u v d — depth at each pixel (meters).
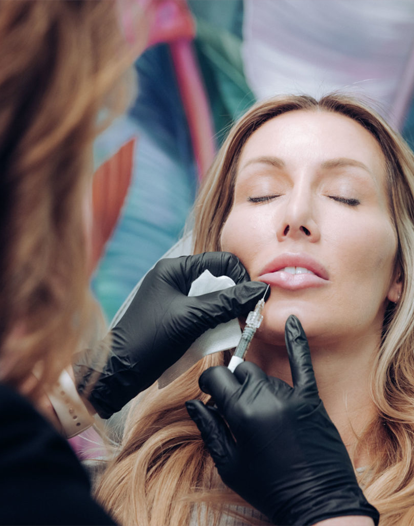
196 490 1.08
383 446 1.10
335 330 1.04
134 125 2.40
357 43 2.41
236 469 0.88
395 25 2.38
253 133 1.28
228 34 2.44
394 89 2.39
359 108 1.23
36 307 0.52
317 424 0.89
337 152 1.14
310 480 0.84
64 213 0.52
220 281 1.11
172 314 1.08
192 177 2.46
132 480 1.09
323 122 1.20
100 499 1.13
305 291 1.03
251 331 1.01
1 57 0.47
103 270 2.36
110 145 2.37
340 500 0.82
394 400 1.16
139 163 2.41
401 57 2.39
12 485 0.41
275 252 1.08
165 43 2.42
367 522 0.81
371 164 1.16
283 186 1.16
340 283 1.04
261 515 0.99
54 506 0.41
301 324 1.02
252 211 1.16
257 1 2.42
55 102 0.49
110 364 1.08
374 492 1.01
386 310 1.22
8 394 0.45
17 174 0.47
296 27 2.42
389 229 1.13
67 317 0.53
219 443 0.91
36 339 0.51
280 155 1.16
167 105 2.44
